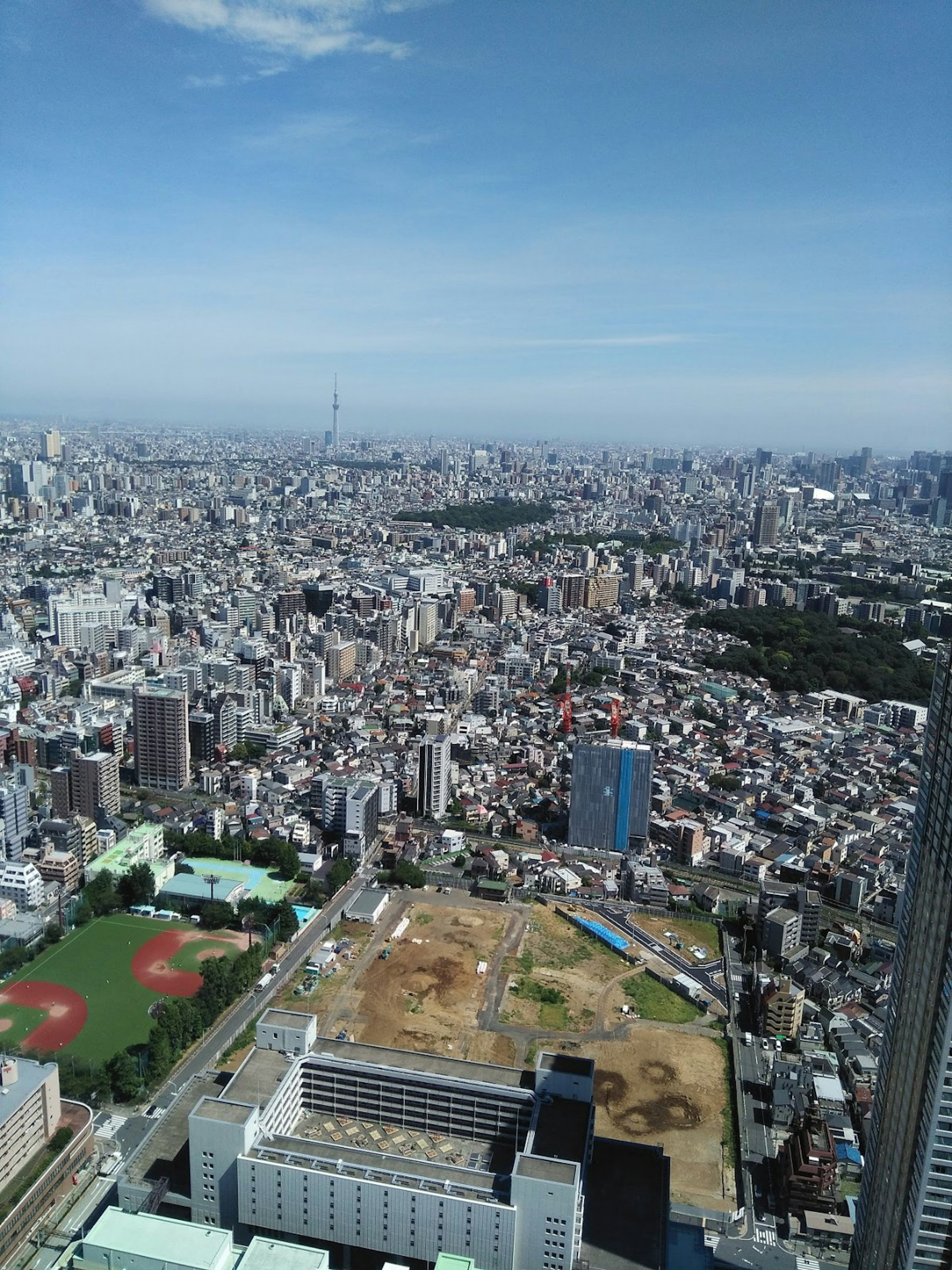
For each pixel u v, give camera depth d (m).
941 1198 171.38
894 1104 195.88
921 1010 183.62
